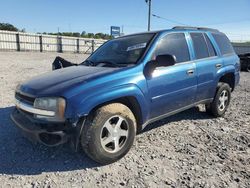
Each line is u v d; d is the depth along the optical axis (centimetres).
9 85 941
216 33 600
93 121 349
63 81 370
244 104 755
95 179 338
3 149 414
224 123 565
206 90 532
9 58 2361
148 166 372
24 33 3831
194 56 505
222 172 361
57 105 337
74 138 348
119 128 376
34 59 2364
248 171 366
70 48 4319
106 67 417
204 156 407
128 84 381
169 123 551
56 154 400
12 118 396
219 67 560
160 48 447
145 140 460
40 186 321
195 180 340
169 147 435
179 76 456
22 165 368
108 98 358
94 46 4541
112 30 3616
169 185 328
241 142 464
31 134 352
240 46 4503
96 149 354
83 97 342
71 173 351
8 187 318
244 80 1380
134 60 421
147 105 409
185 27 526
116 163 378
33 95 356
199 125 545
